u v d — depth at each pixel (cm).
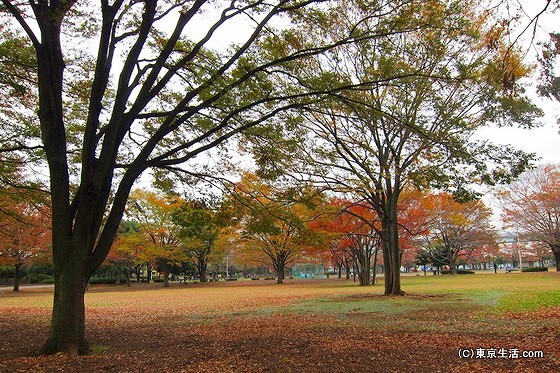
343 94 1138
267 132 1173
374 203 2189
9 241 3130
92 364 719
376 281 4431
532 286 2466
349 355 755
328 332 1038
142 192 4238
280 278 4712
